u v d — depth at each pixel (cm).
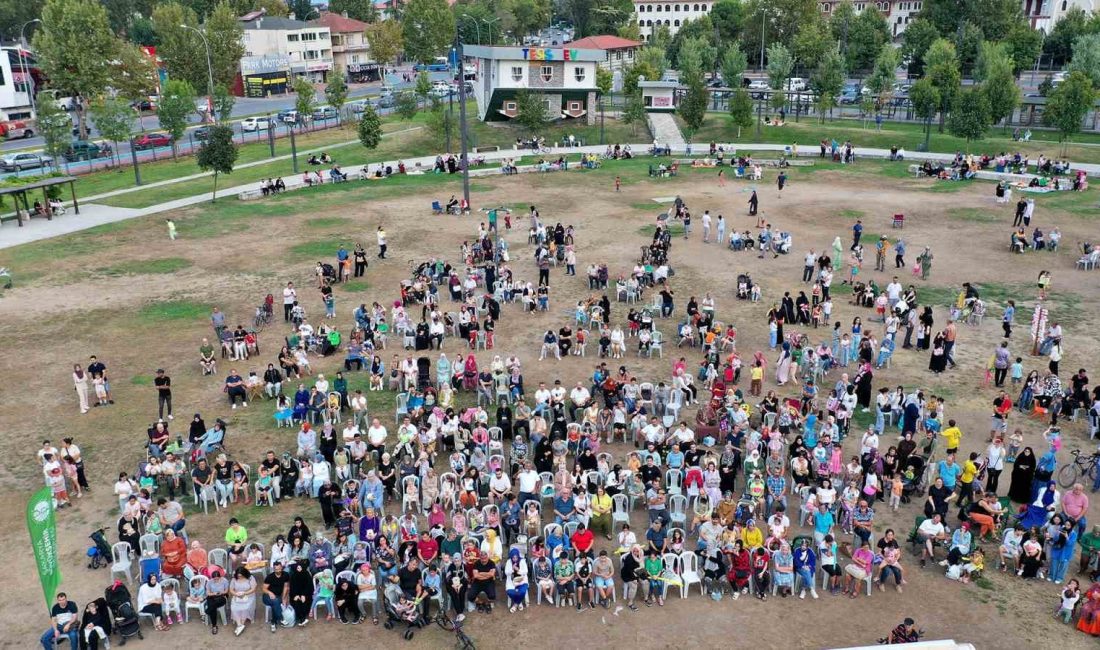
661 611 1817
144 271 4397
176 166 7331
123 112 7256
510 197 6128
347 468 2328
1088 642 1695
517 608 1822
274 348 3384
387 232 5184
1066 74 9594
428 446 2377
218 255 4697
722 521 2028
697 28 14388
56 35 8212
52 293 4041
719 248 4753
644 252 4256
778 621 1775
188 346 3406
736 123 8331
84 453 2534
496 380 2892
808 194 6100
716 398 2620
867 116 9038
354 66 15188
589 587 1833
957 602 1830
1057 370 2977
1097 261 4238
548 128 8706
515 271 4375
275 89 13138
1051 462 2195
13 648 1686
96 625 1672
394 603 1767
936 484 2073
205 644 1716
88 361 3247
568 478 2109
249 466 2439
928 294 3944
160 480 2334
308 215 5628
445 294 4038
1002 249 4619
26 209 5475
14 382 3050
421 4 14188
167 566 1889
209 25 10781
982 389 2950
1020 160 6781
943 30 13125
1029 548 1895
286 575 1786
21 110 9831
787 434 2536
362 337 3212
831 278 4019
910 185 6366
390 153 7856
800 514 2138
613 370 3138
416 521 2112
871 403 2869
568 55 8594
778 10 14475
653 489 2084
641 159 7562
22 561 1992
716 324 3484
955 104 7188
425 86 9406
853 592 1866
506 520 2023
